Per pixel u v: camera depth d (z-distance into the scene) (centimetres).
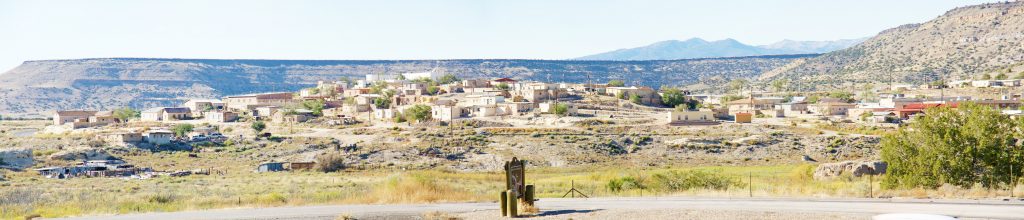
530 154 14888
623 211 4081
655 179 6812
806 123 19488
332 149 16038
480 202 5075
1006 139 4684
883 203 4025
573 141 16050
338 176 11744
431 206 4812
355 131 19425
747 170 10794
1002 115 4741
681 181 6581
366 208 4791
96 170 12988
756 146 15050
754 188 5644
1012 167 4606
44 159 14738
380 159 14788
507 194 4088
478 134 17550
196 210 4931
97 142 16975
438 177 9262
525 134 17225
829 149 14350
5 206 5522
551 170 13138
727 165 13325
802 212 3734
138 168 13300
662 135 16712
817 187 5400
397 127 19825
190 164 14712
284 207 5003
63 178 11731
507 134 17338
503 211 4128
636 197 5109
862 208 3831
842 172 7300
